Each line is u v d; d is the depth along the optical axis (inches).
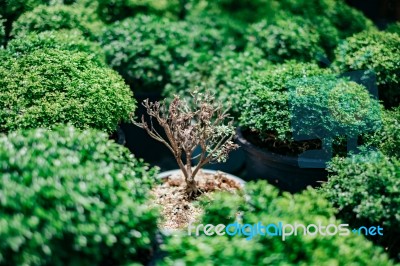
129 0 229.6
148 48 211.9
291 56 211.6
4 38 199.3
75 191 116.1
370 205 134.3
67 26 203.6
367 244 125.0
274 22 227.0
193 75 209.2
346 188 142.6
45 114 157.5
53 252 105.7
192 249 121.2
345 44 205.9
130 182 132.0
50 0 216.1
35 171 117.6
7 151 123.2
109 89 167.5
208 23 244.7
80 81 166.2
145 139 211.8
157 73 211.5
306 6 247.4
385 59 190.7
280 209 130.7
